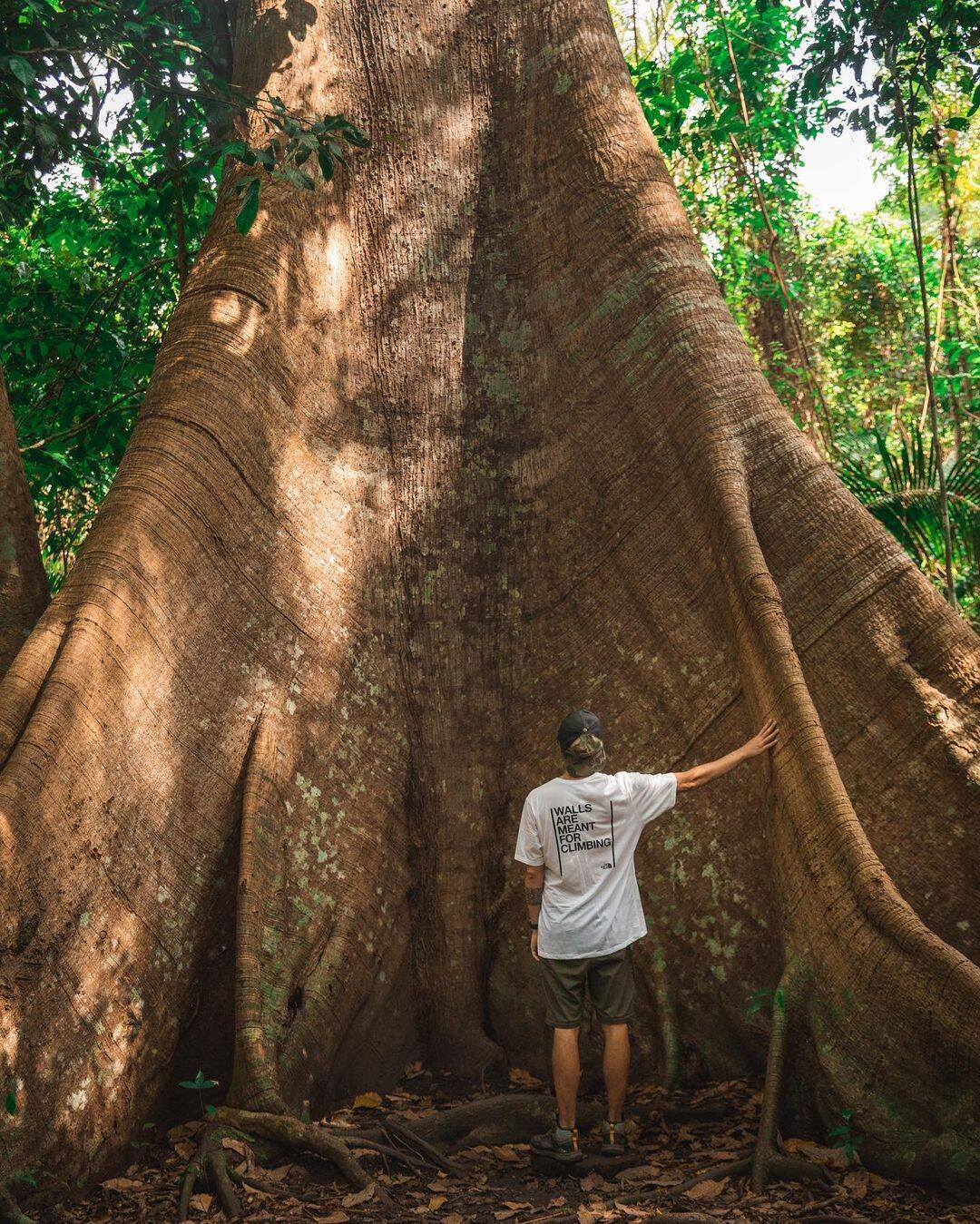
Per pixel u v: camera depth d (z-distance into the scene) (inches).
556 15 239.5
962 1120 146.7
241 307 212.4
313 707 201.8
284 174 205.3
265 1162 159.6
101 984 163.2
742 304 519.5
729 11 426.0
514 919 209.0
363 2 242.4
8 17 230.7
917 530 343.9
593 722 170.1
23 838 157.9
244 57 245.9
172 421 199.2
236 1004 172.6
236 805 188.7
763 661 182.1
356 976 192.1
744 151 447.5
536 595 222.2
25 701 170.7
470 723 216.8
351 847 199.2
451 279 233.5
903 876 175.8
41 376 347.3
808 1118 161.6
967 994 147.6
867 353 640.4
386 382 227.5
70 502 421.1
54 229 362.0
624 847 166.9
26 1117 149.9
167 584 187.3
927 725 180.1
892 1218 138.1
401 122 237.3
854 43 326.0
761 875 188.1
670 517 208.4
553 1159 160.9
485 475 227.3
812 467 199.5
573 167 230.2
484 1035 203.2
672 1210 144.9
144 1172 161.8
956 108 466.0
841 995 160.9
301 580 206.2
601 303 222.8
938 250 587.8
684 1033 189.8
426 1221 145.6
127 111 270.4
